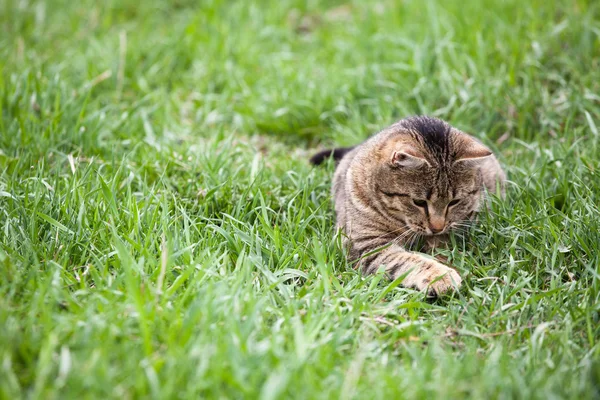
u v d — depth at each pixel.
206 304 3.64
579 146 5.77
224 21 8.27
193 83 7.33
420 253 4.70
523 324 3.96
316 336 3.70
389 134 5.08
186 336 3.46
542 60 6.78
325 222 5.05
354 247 4.92
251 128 6.72
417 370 3.39
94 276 3.97
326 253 4.59
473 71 6.63
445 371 3.37
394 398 3.15
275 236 4.45
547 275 4.46
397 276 4.55
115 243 4.09
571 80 6.50
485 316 4.01
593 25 6.95
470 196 5.02
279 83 7.09
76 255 4.36
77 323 3.51
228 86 7.22
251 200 5.14
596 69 6.54
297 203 5.23
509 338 3.82
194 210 5.07
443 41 7.06
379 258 4.73
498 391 3.29
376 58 7.32
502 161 5.84
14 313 3.66
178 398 3.14
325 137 6.68
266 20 8.41
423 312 4.15
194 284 3.92
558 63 6.76
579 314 3.91
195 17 8.19
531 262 4.53
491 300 4.12
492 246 4.72
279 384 3.08
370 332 3.79
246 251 4.52
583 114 6.16
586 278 4.26
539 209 4.96
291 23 8.65
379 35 7.57
